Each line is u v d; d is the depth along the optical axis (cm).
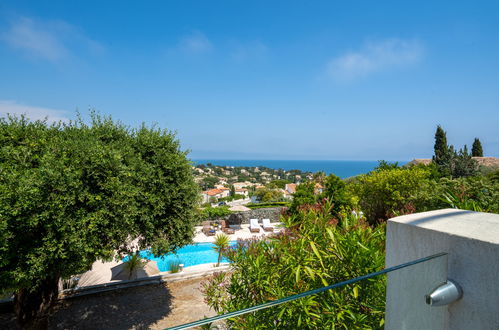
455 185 497
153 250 806
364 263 257
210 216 2623
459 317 97
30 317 730
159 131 919
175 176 840
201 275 1209
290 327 168
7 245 527
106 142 827
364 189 1461
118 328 814
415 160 3684
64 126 814
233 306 306
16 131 707
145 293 1040
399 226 129
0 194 521
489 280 88
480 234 97
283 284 292
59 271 624
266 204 3281
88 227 584
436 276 104
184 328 96
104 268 1195
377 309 140
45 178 557
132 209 669
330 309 158
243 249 340
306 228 329
